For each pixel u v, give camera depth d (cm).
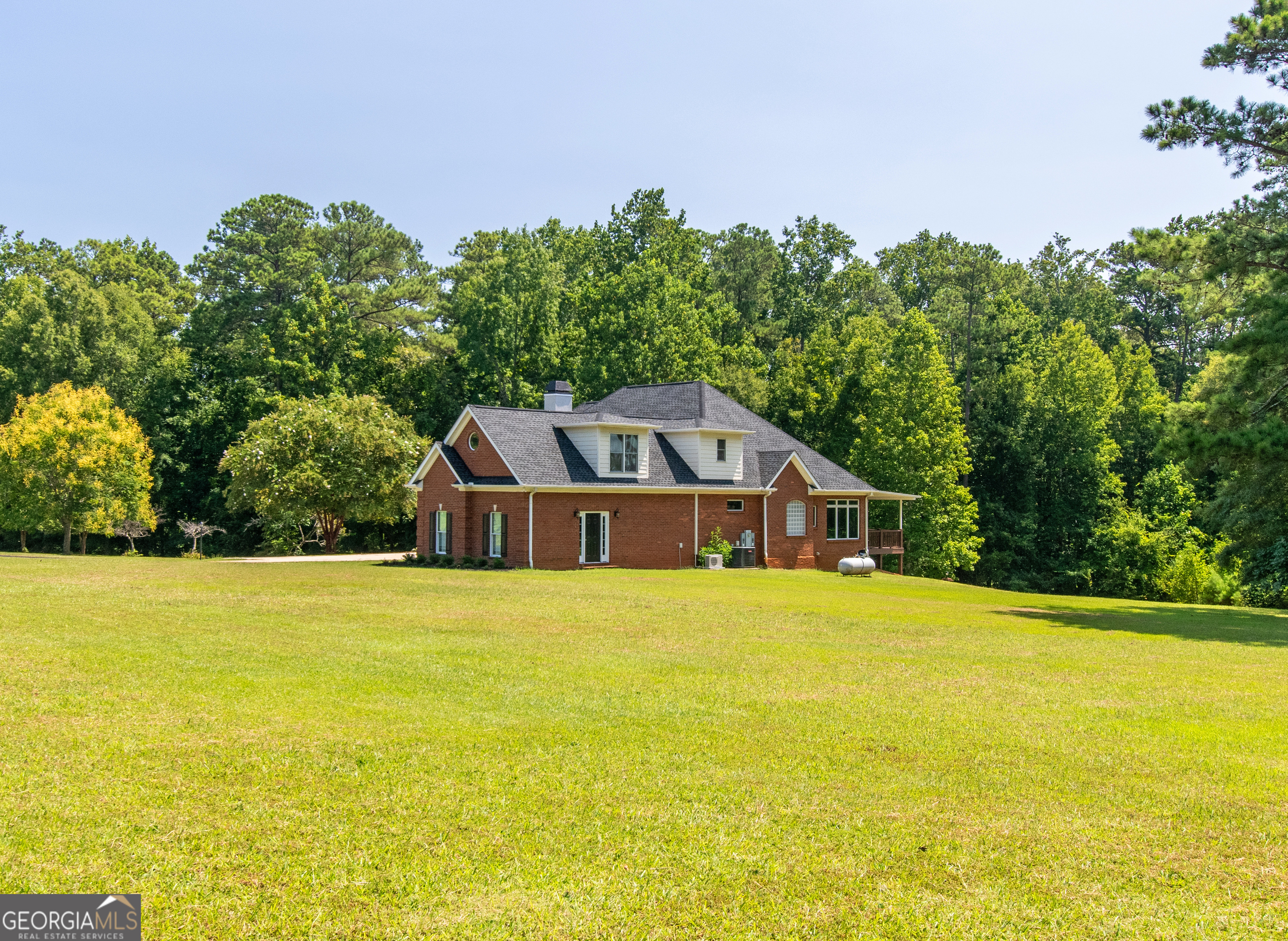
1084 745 1172
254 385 6056
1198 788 1019
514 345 6444
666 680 1477
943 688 1489
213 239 7356
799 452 4688
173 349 6888
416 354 6731
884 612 2448
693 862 801
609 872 777
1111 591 5962
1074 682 1565
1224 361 3203
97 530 5262
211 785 926
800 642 1894
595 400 6222
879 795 973
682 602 2481
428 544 4081
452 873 764
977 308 7419
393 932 673
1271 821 930
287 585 2602
